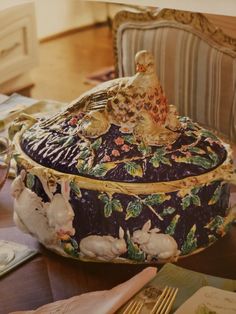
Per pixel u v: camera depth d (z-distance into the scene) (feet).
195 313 2.52
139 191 2.76
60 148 2.94
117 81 3.07
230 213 3.10
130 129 2.93
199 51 5.41
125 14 5.80
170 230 2.85
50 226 2.91
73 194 2.81
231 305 2.56
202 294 2.63
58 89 12.59
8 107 4.85
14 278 2.94
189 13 5.41
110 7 17.17
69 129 3.05
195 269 2.98
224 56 5.26
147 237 2.82
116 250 2.82
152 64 2.92
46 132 3.09
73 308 2.57
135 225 2.81
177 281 2.73
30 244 3.20
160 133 2.95
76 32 16.92
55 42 16.05
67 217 2.82
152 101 2.92
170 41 5.53
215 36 5.31
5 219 3.47
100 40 16.34
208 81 5.42
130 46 5.78
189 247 2.94
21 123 3.33
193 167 2.87
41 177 2.87
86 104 3.08
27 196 2.98
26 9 10.18
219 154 3.02
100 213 2.80
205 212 2.92
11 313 2.60
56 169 2.86
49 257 3.09
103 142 2.90
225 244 3.19
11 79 10.59
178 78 5.60
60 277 2.94
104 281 2.91
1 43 9.81
